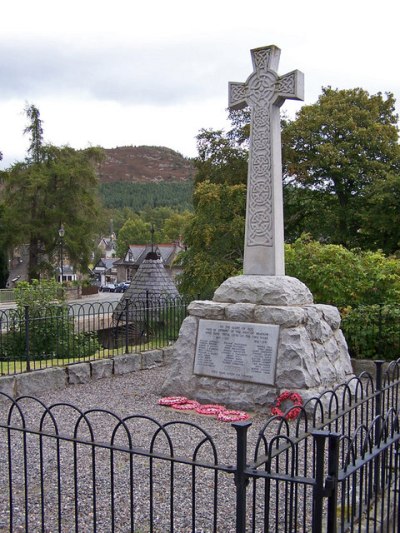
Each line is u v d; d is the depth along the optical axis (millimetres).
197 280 23984
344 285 12453
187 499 4641
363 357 10961
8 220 42750
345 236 27875
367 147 27641
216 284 23359
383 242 27047
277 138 8250
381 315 10836
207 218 24469
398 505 3822
